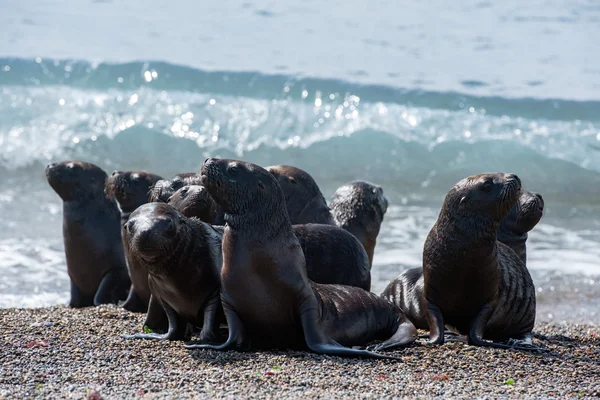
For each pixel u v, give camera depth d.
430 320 31.42
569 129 78.00
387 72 86.75
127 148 75.25
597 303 43.75
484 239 30.33
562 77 88.00
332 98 80.88
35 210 58.06
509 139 76.25
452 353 28.92
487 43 99.00
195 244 28.45
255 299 27.33
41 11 106.50
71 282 41.38
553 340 34.06
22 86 82.94
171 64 84.50
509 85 85.00
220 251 29.30
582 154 75.44
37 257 48.34
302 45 95.44
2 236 51.88
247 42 96.06
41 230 53.62
